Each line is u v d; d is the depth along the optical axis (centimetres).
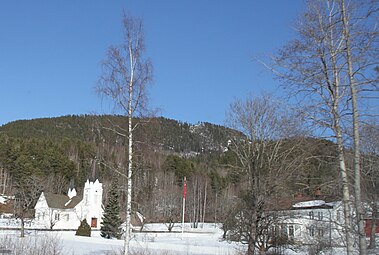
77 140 12294
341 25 1223
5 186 9381
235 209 2680
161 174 8694
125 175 2233
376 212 1210
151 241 4422
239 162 2912
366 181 1226
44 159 10388
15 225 6353
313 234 1688
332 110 1238
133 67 2244
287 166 2406
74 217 7681
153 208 7731
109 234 5141
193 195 8831
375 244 1223
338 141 1216
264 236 2533
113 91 2222
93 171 7906
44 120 16062
